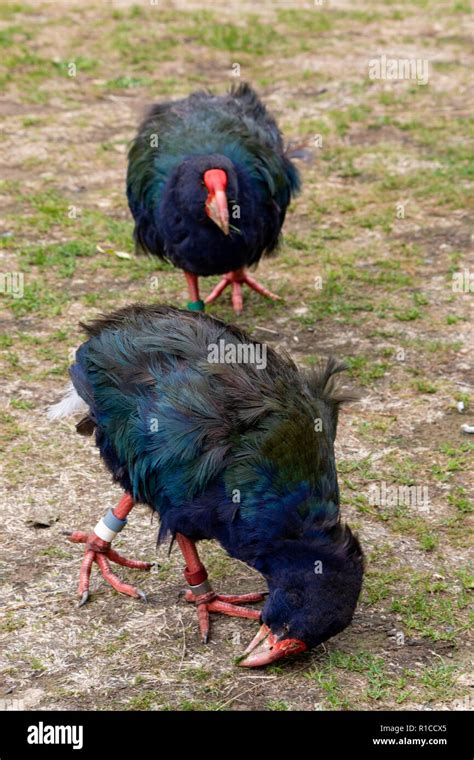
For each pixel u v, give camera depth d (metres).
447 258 7.95
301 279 7.70
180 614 4.56
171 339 4.36
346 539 4.00
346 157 9.72
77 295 7.37
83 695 4.11
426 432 5.91
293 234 8.34
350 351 6.73
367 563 4.86
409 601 4.62
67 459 5.61
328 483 4.09
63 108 10.93
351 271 7.75
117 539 5.04
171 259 6.83
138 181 6.88
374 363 6.57
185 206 6.39
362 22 14.28
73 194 9.00
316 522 3.99
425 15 14.62
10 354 6.55
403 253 8.04
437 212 8.67
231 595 4.62
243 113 7.09
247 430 4.07
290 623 3.96
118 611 4.57
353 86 11.63
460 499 5.34
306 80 11.88
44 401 6.10
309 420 4.14
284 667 4.24
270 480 3.98
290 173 7.20
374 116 10.77
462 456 5.69
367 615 4.54
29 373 6.38
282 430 4.04
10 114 10.70
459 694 4.13
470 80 11.86
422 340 6.84
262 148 6.77
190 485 4.07
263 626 4.25
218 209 6.18
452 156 9.73
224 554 4.94
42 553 4.90
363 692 4.13
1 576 4.75
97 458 5.62
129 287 7.55
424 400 6.20
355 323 7.07
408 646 4.37
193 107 7.03
